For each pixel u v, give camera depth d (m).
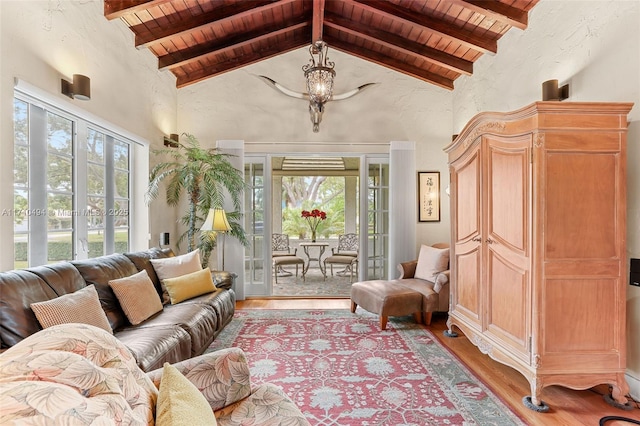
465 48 4.07
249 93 4.88
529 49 3.26
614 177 2.15
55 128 2.67
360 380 2.43
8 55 2.05
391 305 3.50
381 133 4.96
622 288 2.15
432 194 4.98
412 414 2.02
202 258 4.38
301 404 2.12
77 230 2.91
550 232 2.13
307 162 7.37
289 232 8.45
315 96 3.41
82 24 2.76
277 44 4.75
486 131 2.62
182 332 2.33
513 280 2.34
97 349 0.94
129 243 3.83
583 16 2.62
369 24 4.10
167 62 4.17
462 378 2.47
